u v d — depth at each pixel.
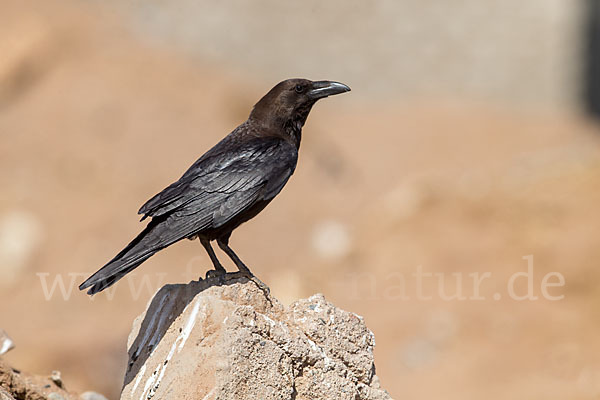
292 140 7.69
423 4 36.53
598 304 17.58
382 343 17.66
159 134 28.05
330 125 32.38
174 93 30.22
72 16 33.66
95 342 18.12
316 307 6.10
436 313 18.27
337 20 36.06
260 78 34.12
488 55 35.88
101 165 26.83
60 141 27.80
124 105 29.05
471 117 32.72
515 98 35.03
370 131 31.88
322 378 5.80
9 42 31.70
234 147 7.02
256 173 6.80
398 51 36.00
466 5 36.47
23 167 26.86
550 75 35.41
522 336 17.09
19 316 21.59
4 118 29.06
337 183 27.91
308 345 5.80
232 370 5.40
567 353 16.39
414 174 28.44
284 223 25.45
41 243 24.34
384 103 34.50
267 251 24.17
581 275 18.27
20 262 23.75
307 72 35.28
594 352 16.22
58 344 18.45
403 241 21.02
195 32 34.97
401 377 16.64
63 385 7.47
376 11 36.38
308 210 26.22
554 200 20.14
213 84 31.66
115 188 26.19
